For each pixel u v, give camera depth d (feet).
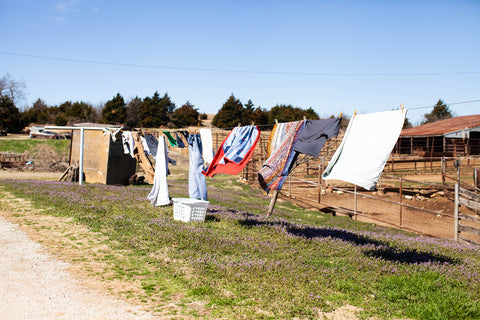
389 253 25.95
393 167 109.81
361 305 16.85
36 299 16.61
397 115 19.70
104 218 32.86
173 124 265.54
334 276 20.31
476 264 25.08
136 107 260.62
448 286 19.25
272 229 31.96
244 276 19.51
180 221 33.35
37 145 145.59
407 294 18.37
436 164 110.42
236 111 240.73
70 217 33.01
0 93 257.14
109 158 70.49
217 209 42.52
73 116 265.54
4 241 25.30
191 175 38.52
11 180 59.93
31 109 282.56
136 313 15.44
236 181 95.71
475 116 150.92
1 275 19.26
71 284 18.43
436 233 50.24
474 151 120.78
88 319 14.85
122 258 22.50
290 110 250.57
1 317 14.73
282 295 17.30
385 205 70.74
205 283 18.63
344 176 21.45
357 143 21.31
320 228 35.35
